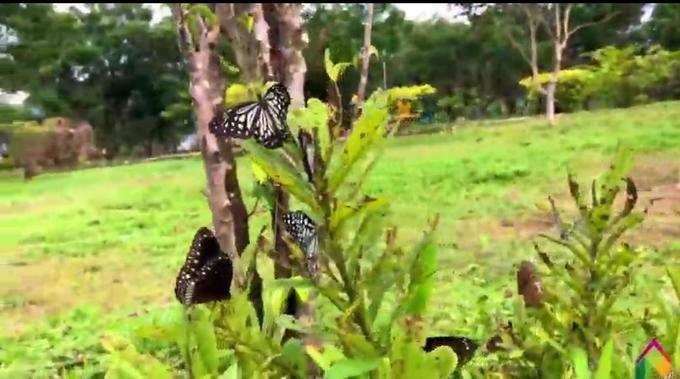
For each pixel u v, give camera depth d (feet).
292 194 5.71
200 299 5.92
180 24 9.70
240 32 8.65
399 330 6.03
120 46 102.99
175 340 6.23
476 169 51.31
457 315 19.84
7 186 67.46
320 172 5.64
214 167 9.17
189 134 111.65
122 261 34.68
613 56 91.86
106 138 108.27
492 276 26.32
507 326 7.57
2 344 22.93
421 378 5.50
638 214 6.83
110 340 6.39
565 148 56.08
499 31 111.86
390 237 6.02
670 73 89.86
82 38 100.53
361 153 5.65
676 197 35.96
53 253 37.11
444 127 84.43
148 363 6.23
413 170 53.78
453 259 29.40
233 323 6.38
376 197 5.71
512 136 68.59
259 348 6.38
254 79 8.57
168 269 32.60
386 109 5.58
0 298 28.73
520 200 40.93
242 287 7.27
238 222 9.19
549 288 7.33
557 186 43.80
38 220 47.88
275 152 5.79
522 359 7.27
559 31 81.82
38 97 99.09
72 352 21.50
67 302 27.94
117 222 45.16
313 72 8.39
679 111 67.87
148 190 58.03
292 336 7.40
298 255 5.86
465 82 118.73
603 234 6.91
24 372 20.11
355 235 5.90
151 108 107.76
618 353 7.00
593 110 89.86
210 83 9.57
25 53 94.94
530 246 30.37
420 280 5.98
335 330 5.88
